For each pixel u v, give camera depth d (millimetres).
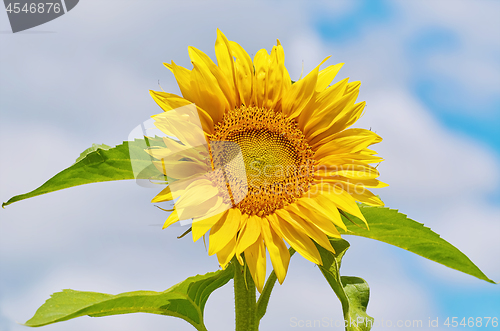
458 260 941
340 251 949
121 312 937
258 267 910
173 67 941
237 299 961
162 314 956
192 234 901
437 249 946
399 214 946
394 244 960
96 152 918
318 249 942
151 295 925
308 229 934
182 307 959
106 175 924
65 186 921
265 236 927
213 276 943
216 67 958
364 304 946
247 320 958
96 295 933
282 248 924
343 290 922
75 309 902
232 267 947
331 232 930
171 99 934
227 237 915
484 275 933
